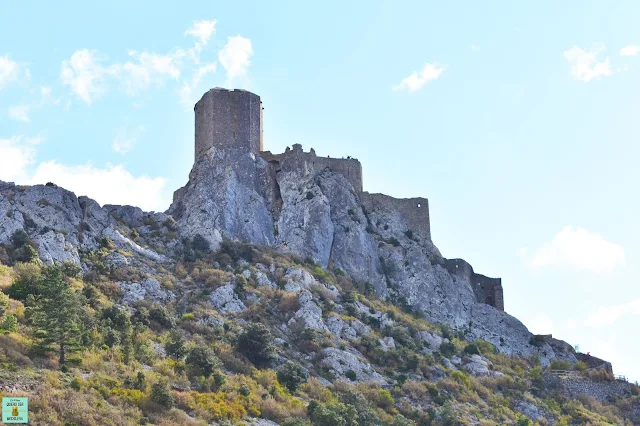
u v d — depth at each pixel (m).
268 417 87.94
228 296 112.81
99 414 75.12
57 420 71.81
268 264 123.62
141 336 96.19
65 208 120.25
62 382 79.12
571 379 120.88
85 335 89.81
